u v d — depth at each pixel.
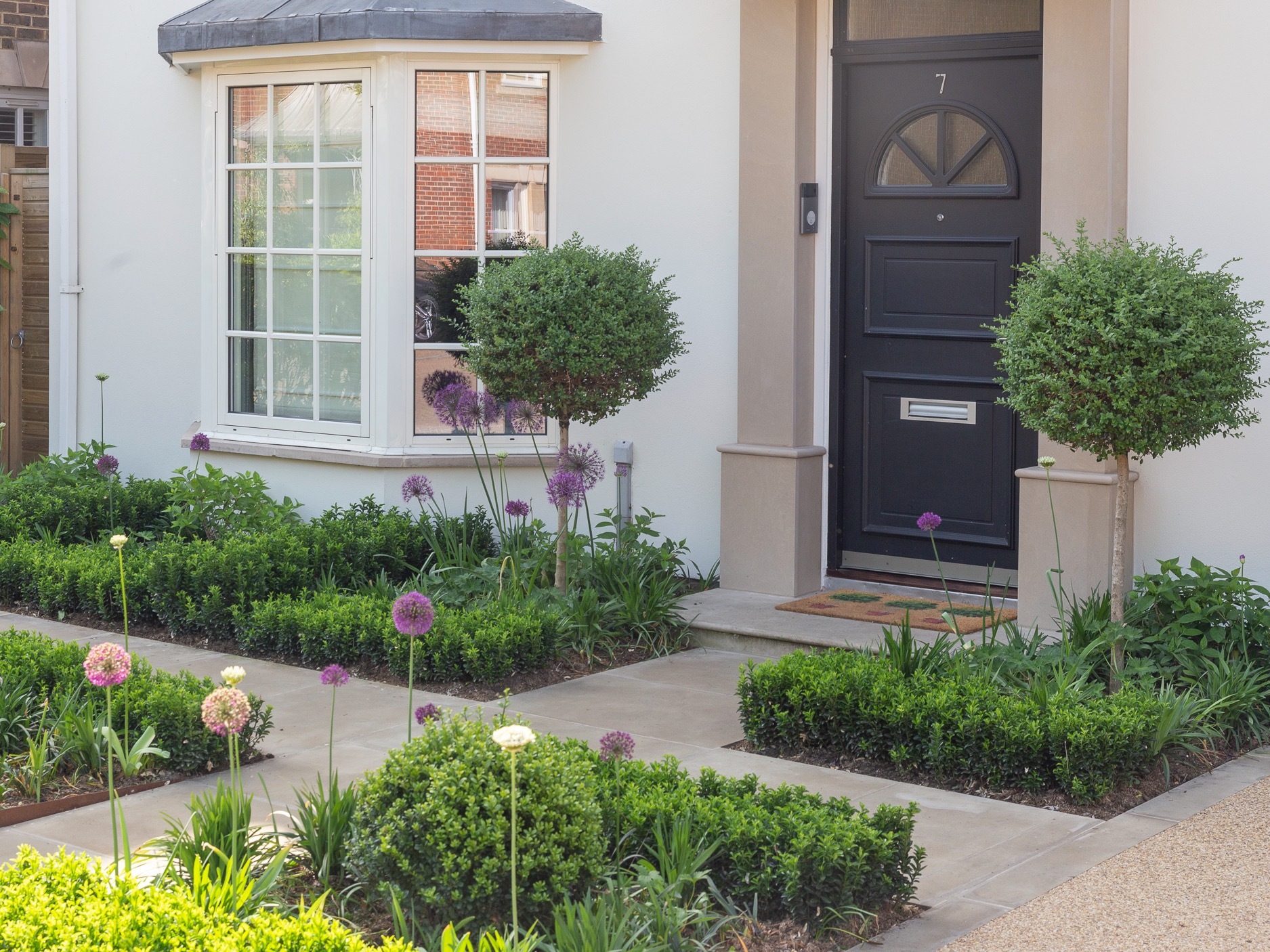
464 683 5.93
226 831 3.67
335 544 7.25
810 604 6.82
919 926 3.58
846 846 3.55
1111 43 5.88
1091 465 5.96
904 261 7.05
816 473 7.12
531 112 7.92
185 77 8.95
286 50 8.05
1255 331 5.25
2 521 8.10
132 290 9.35
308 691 5.85
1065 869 3.96
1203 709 5.09
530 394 6.54
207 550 6.86
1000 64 6.71
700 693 5.82
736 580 7.18
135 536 8.15
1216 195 5.94
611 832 3.79
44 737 4.68
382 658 6.13
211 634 6.67
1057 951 3.42
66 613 7.17
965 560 7.00
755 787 4.07
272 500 8.11
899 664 5.14
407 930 3.37
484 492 7.89
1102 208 5.96
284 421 8.47
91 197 9.49
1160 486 6.10
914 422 7.09
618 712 5.54
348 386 8.26
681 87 7.47
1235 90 5.87
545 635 6.12
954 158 6.88
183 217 9.05
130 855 3.70
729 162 7.34
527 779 3.51
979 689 4.84
